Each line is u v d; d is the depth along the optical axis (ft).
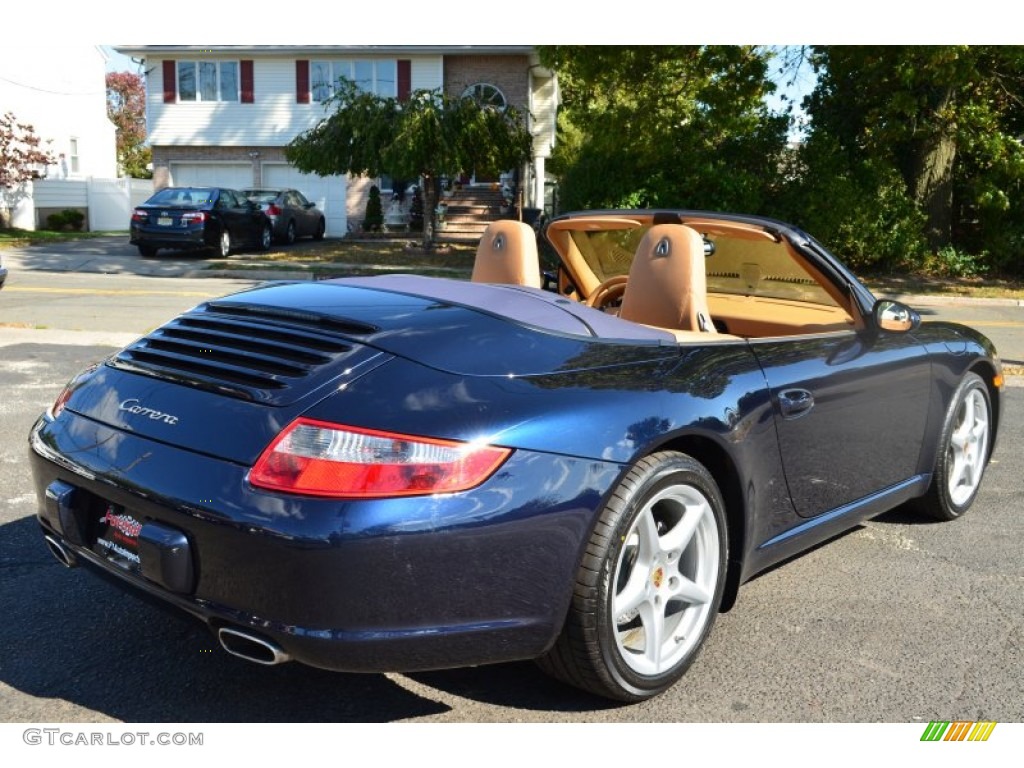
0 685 9.01
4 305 39.11
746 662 9.86
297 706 8.82
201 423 8.00
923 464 13.42
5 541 12.66
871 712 8.90
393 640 7.40
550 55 58.75
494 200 92.27
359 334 8.64
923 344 13.14
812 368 10.79
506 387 8.18
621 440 8.34
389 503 7.27
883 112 57.41
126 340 29.68
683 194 60.29
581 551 8.10
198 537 7.56
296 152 66.44
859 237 60.49
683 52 56.03
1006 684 9.47
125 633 10.16
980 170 62.59
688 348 9.91
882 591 11.79
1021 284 58.85
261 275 57.16
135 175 213.87
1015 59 51.24
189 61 95.66
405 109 63.82
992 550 13.33
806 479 10.85
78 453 8.57
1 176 87.76
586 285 14.82
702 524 9.35
